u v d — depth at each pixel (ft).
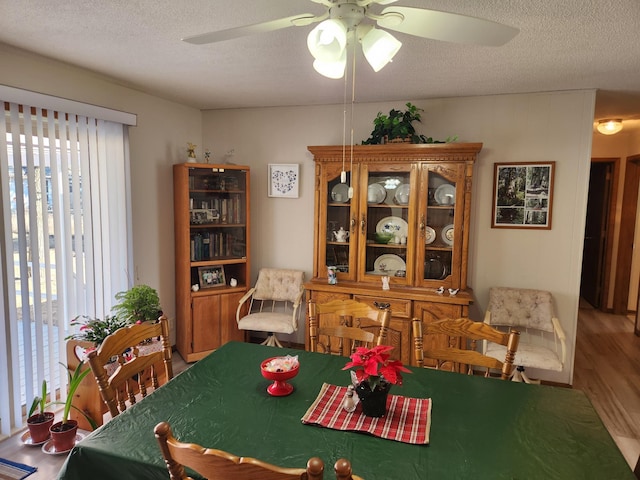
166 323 6.56
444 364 10.65
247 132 13.48
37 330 8.64
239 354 6.84
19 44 7.69
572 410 5.13
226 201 12.73
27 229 8.41
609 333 15.60
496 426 4.75
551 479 3.86
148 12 6.31
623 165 17.69
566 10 5.96
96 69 9.20
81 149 9.52
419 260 11.10
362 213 11.50
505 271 11.37
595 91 10.32
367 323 11.16
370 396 4.78
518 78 9.43
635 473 4.31
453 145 10.35
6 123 7.96
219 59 8.48
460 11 6.06
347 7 4.40
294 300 12.58
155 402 5.22
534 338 11.11
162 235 12.35
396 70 8.91
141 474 4.01
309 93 11.27
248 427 4.66
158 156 12.05
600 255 19.04
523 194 11.04
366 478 3.82
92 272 9.87
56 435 7.66
